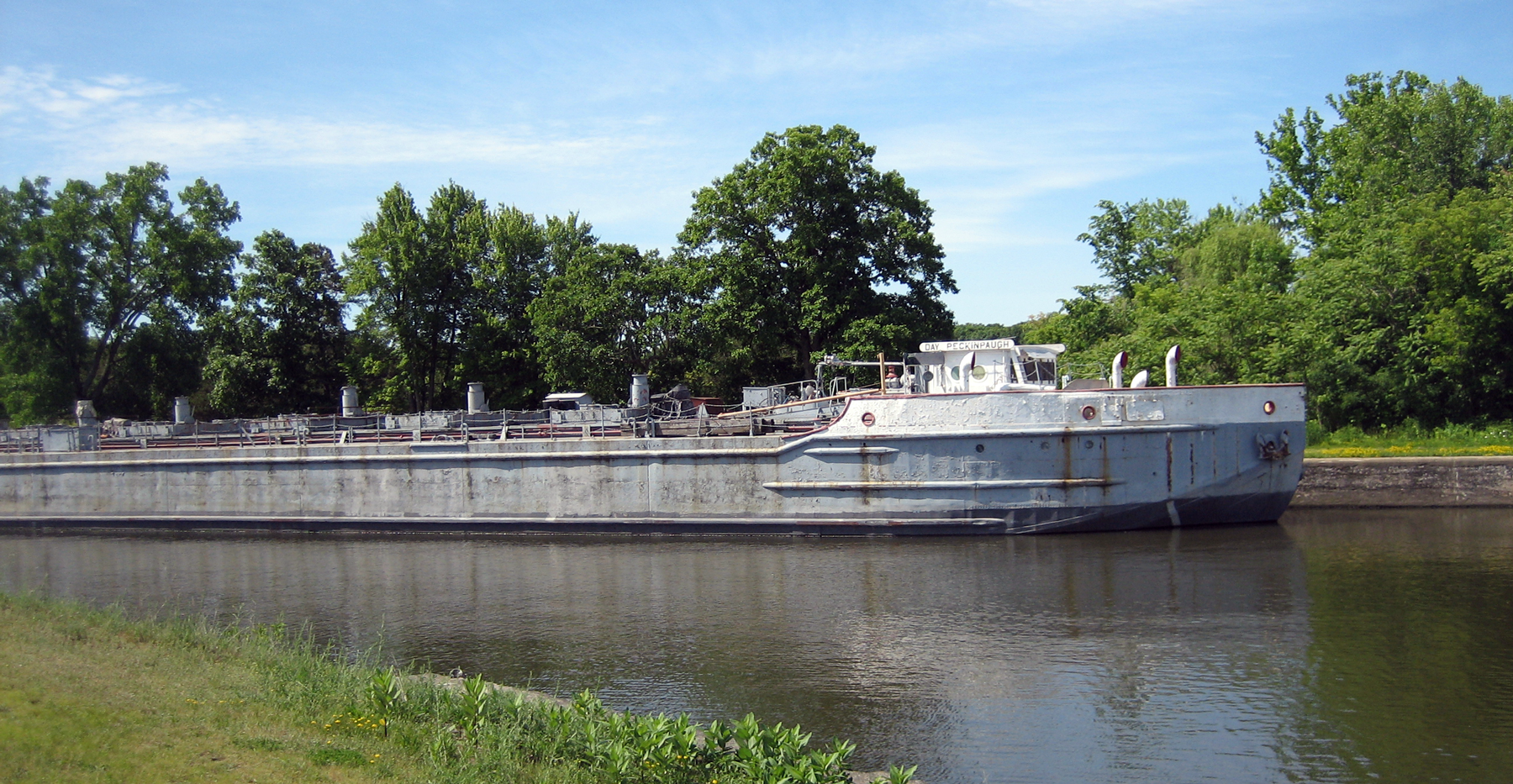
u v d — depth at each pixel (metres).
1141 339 51.06
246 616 25.00
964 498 32.00
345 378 70.44
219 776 10.93
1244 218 72.62
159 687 14.23
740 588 26.44
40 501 43.31
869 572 27.67
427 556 33.22
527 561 31.50
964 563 28.33
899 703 17.61
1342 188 61.44
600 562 30.81
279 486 40.12
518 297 63.59
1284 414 31.58
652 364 55.66
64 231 62.97
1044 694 17.92
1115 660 19.66
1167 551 28.95
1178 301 55.34
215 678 15.11
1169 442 31.34
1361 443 42.72
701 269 52.59
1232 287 49.91
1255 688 17.95
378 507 38.81
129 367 65.31
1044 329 66.31
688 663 20.12
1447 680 18.02
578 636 22.31
